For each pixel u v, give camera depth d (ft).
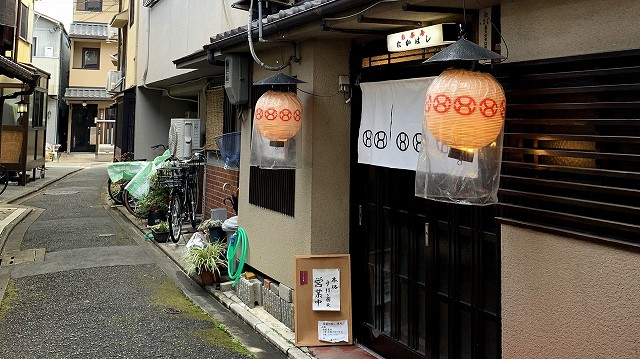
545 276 11.06
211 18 31.27
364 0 13.30
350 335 18.56
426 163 11.03
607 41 10.04
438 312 15.38
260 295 22.35
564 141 10.96
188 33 35.22
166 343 18.51
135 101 52.21
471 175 10.61
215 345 18.54
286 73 20.59
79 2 119.96
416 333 16.48
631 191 9.45
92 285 24.97
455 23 13.97
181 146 37.04
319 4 15.01
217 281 25.05
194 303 23.21
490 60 12.16
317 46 18.65
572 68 10.81
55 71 113.50
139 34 50.42
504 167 11.94
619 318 9.68
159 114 51.72
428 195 10.99
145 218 41.34
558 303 10.79
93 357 17.15
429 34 14.33
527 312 11.44
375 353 18.02
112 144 118.32
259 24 18.43
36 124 68.39
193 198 37.37
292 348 18.04
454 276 14.82
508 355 11.91
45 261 29.19
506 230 11.94
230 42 21.97
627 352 9.53
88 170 92.07
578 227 10.48
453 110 10.05
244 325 20.79
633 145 9.77
